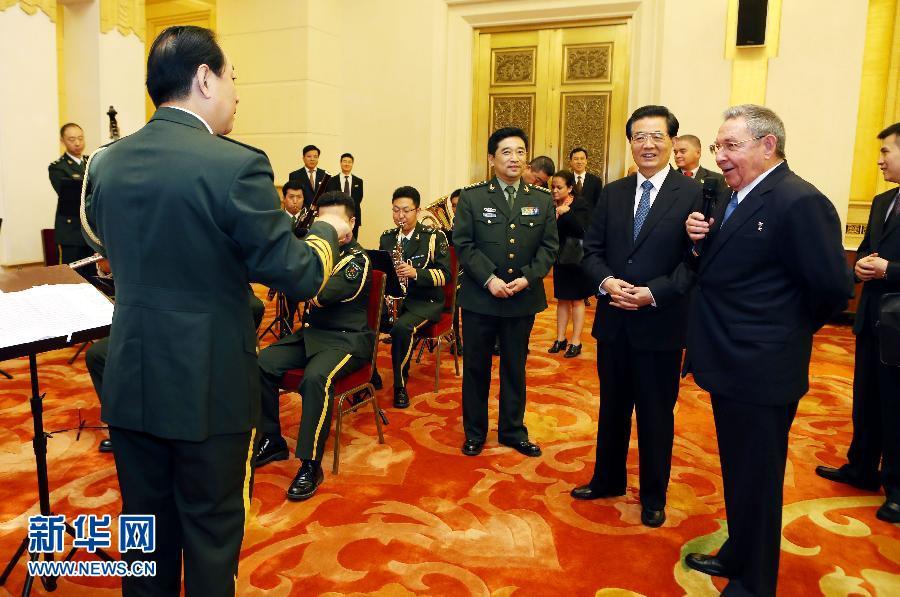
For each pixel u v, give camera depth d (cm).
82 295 183
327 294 296
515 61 870
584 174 734
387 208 930
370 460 316
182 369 143
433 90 884
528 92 868
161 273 143
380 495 280
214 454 149
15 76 627
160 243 141
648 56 777
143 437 152
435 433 352
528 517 262
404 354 391
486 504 272
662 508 257
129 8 729
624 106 822
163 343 143
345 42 930
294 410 389
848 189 668
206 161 139
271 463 314
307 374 289
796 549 240
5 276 186
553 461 317
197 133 146
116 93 723
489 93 888
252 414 157
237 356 151
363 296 324
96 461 306
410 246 425
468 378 321
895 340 225
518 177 319
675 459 322
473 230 315
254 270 144
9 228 631
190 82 148
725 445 206
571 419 376
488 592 211
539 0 826
